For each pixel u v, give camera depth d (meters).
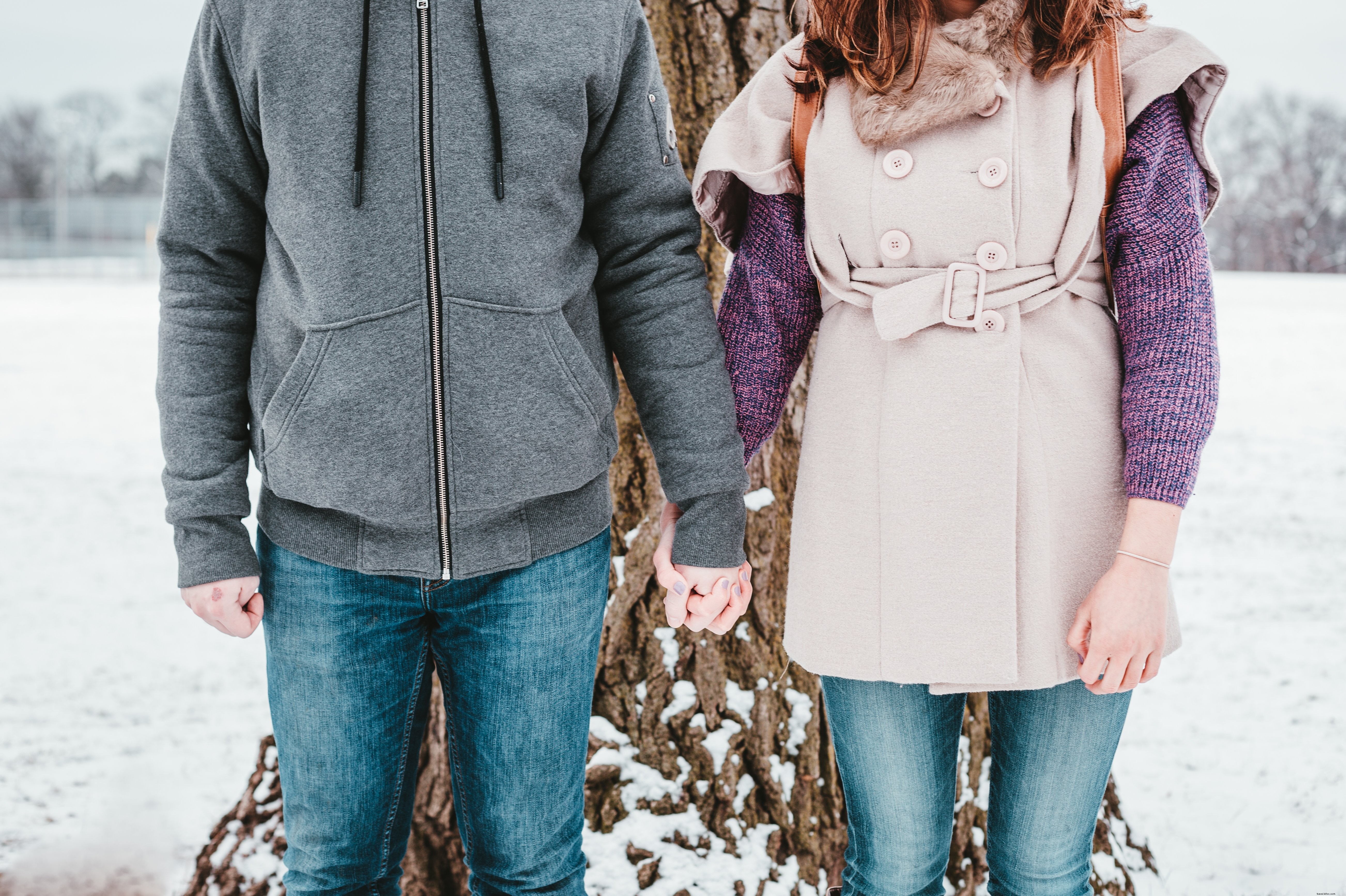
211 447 1.25
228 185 1.24
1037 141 1.21
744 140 1.36
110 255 48.72
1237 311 20.61
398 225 1.16
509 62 1.19
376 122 1.16
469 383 1.18
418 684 1.32
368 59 1.16
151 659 3.97
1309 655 4.04
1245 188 40.00
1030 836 1.28
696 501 1.32
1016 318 1.22
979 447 1.22
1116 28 1.20
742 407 1.38
